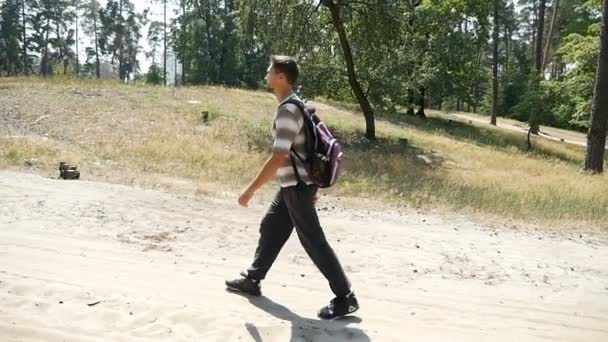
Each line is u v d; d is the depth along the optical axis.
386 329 3.88
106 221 6.55
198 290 4.36
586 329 4.22
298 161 3.76
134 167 11.89
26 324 3.42
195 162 12.90
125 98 21.36
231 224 7.03
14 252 4.97
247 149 15.97
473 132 32.78
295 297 4.43
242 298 4.27
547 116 29.69
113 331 3.43
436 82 33.72
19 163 11.02
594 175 17.03
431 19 32.47
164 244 5.86
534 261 6.45
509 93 53.09
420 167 17.08
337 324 3.88
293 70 3.72
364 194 10.81
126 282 4.40
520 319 4.37
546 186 13.16
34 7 76.75
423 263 5.95
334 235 7.03
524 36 70.75
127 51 82.81
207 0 51.78
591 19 34.88
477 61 36.94
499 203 10.37
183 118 19.20
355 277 5.27
